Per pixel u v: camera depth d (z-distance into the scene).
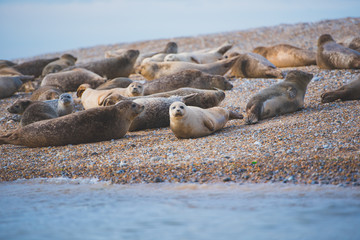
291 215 16.53
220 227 15.68
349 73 49.44
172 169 25.17
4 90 56.66
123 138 35.81
